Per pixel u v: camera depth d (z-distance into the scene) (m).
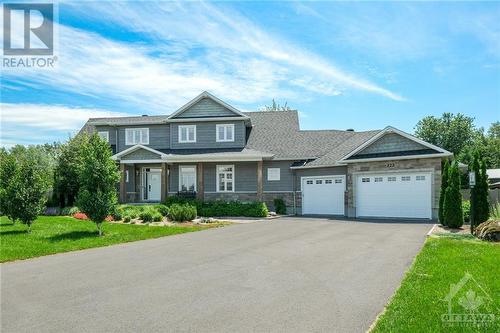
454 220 15.84
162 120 28.16
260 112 32.31
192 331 5.21
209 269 8.91
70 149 26.23
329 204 24.41
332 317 5.63
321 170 24.81
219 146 27.83
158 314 5.90
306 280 7.75
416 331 4.80
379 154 21.66
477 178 15.41
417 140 20.34
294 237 13.88
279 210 25.58
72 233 15.16
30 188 15.57
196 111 28.03
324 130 29.14
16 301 6.68
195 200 24.38
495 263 8.45
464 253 9.67
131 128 29.20
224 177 27.50
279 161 26.42
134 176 28.08
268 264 9.33
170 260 10.05
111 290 7.27
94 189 14.95
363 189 22.14
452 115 56.88
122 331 5.25
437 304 5.80
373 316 5.65
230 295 6.80
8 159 17.22
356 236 13.85
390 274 8.10
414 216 20.30
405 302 5.93
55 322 5.64
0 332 5.29
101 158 15.10
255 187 26.98
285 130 29.41
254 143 28.14
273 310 5.98
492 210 17.41
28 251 11.44
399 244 11.86
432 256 9.42
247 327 5.31
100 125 29.48
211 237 14.29
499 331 4.80
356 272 8.34
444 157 19.64
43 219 20.59
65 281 8.02
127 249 11.96
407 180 20.62
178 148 28.16
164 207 21.45
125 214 20.34
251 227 17.33
